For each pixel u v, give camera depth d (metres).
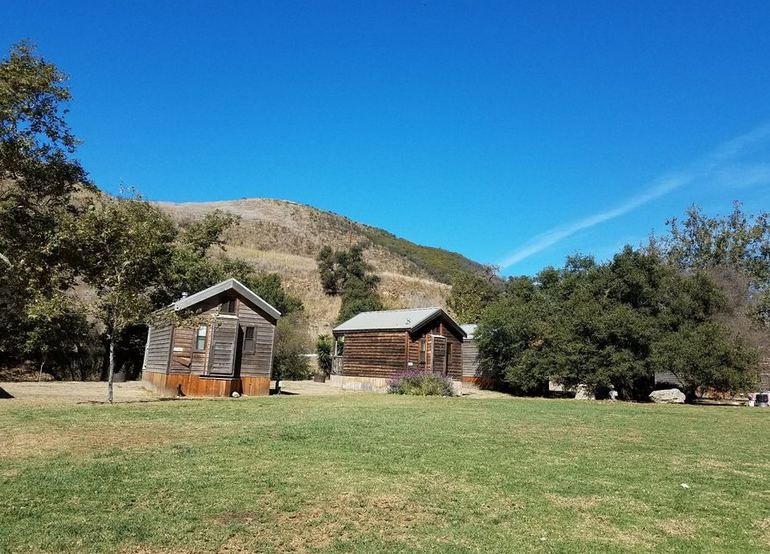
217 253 67.88
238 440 10.38
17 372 28.69
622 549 5.60
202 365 22.98
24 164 20.50
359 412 15.84
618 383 29.39
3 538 5.24
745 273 42.47
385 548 5.36
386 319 32.97
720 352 27.89
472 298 53.88
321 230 106.25
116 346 32.06
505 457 9.73
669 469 9.29
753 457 10.62
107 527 5.60
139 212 23.19
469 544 5.58
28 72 19.58
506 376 32.50
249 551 5.19
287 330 39.03
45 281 18.55
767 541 5.96
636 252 31.92
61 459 8.36
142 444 9.74
